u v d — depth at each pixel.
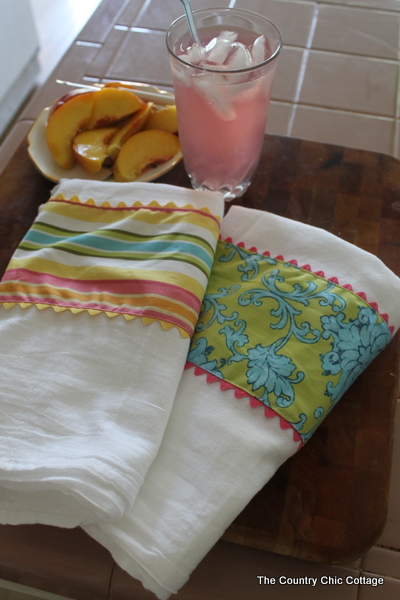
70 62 0.75
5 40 1.14
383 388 0.41
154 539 0.31
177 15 0.80
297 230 0.46
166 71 0.73
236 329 0.40
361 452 0.38
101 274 0.41
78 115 0.53
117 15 0.81
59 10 1.40
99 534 0.31
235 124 0.47
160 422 0.34
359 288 0.42
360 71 0.74
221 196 0.47
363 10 0.81
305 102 0.71
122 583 0.35
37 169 0.55
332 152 0.58
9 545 0.36
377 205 0.54
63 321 0.38
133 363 0.36
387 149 0.66
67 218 0.46
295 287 0.42
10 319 0.38
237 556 0.37
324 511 0.36
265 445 0.34
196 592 0.35
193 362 0.38
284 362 0.38
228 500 0.32
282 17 0.81
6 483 0.31
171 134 0.56
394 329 0.41
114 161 0.55
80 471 0.30
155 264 0.41
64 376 0.36
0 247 0.50
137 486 0.31
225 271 0.44
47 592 0.40
